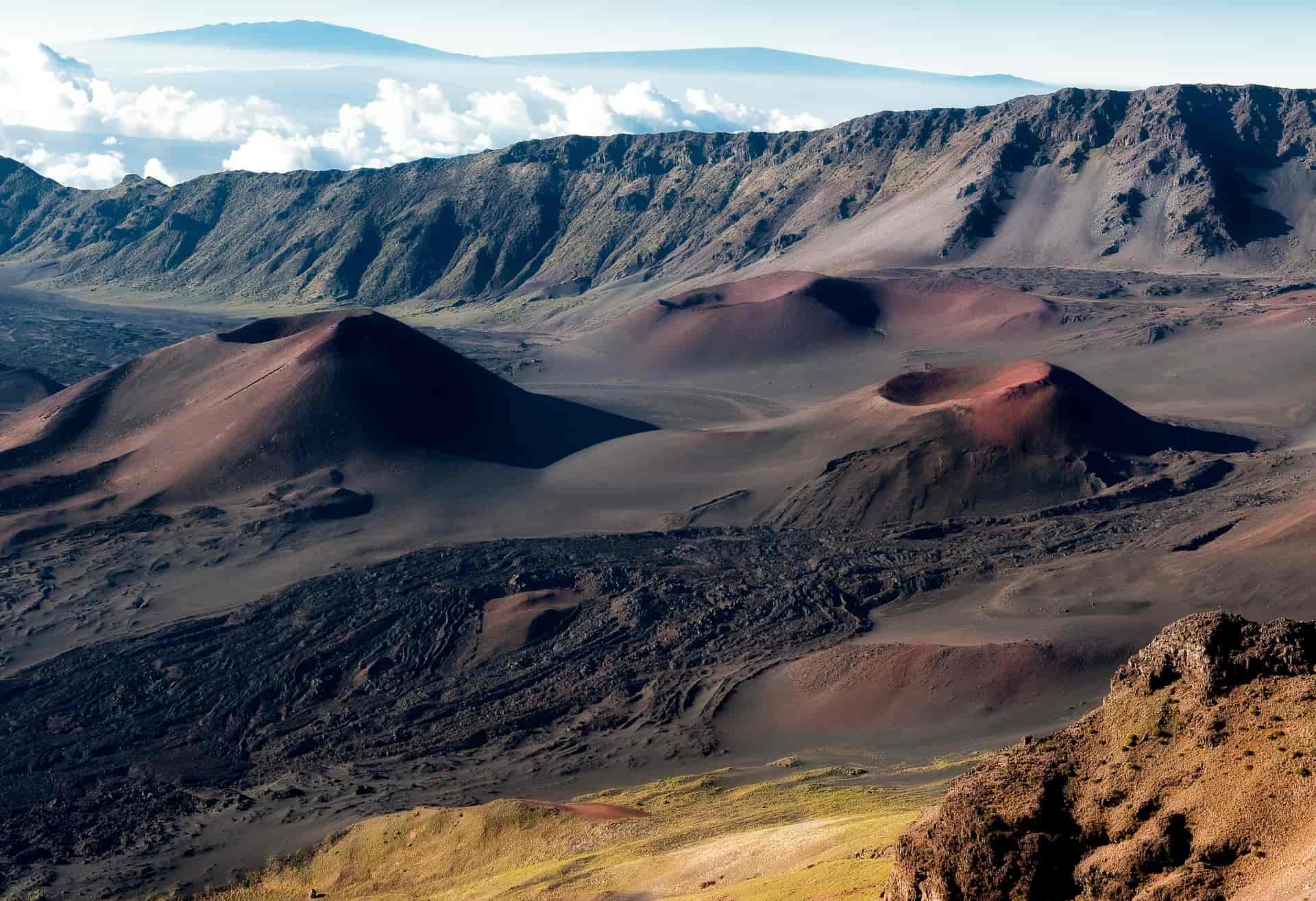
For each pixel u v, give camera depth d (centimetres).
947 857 3906
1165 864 3534
